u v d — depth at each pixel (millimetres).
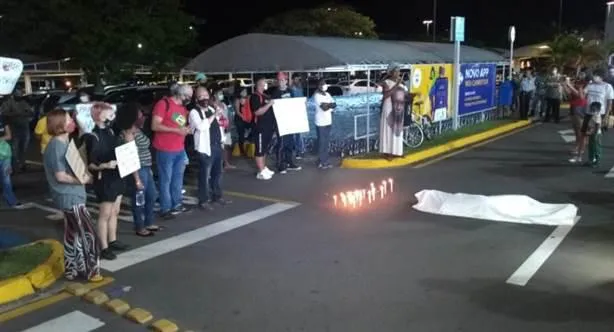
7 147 9297
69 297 5691
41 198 10094
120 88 20953
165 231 7789
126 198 9734
